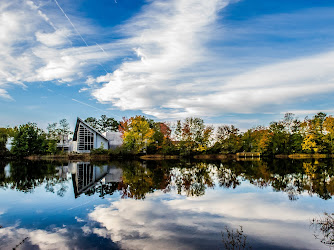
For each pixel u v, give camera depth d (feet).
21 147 179.42
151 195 43.29
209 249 21.15
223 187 51.47
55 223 28.09
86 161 140.87
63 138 246.27
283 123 208.64
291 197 41.88
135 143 174.70
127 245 21.91
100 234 24.54
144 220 29.04
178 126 190.19
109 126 338.75
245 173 77.25
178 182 58.29
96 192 46.29
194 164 116.37
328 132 191.93
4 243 22.54
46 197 42.01
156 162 130.52
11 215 31.37
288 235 24.48
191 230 25.66
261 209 34.01
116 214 31.53
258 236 24.13
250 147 227.40
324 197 41.83
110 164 116.57
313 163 122.11
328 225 27.22
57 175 74.23
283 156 201.46
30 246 21.85
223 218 29.91
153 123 245.86
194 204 36.76
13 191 47.80
